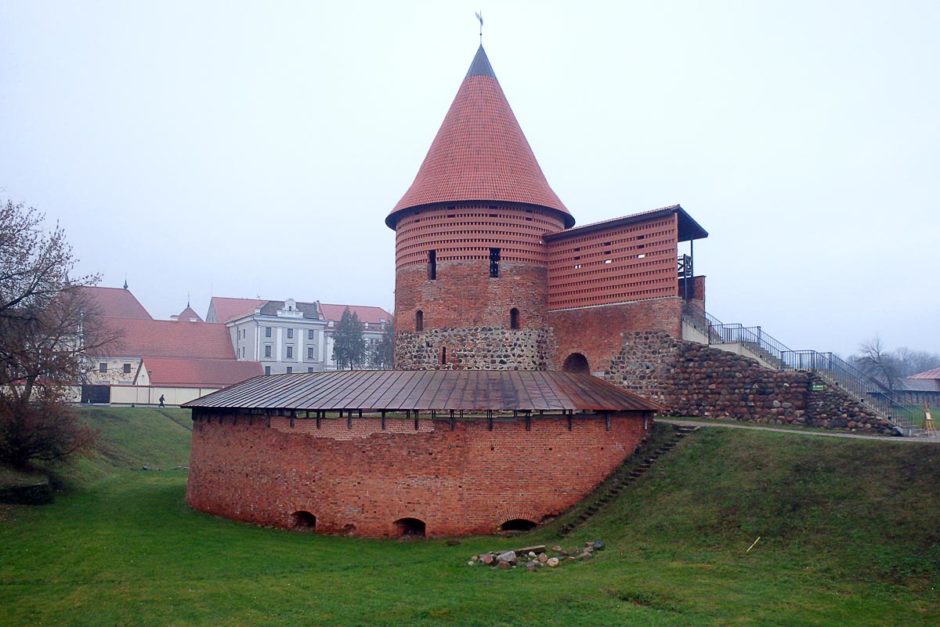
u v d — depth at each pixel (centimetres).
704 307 3609
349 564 2089
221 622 1576
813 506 2022
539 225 3803
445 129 3972
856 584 1672
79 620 1588
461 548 2314
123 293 9888
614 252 3516
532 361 3709
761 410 2961
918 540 1748
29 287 3097
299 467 2642
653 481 2489
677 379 3225
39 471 3331
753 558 1895
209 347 9150
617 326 3469
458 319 3675
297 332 10375
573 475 2612
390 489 2525
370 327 11006
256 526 2712
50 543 2211
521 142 3956
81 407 5619
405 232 3894
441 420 2536
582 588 1767
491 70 4050
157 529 2520
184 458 4897
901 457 2081
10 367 3109
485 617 1588
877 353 7881
